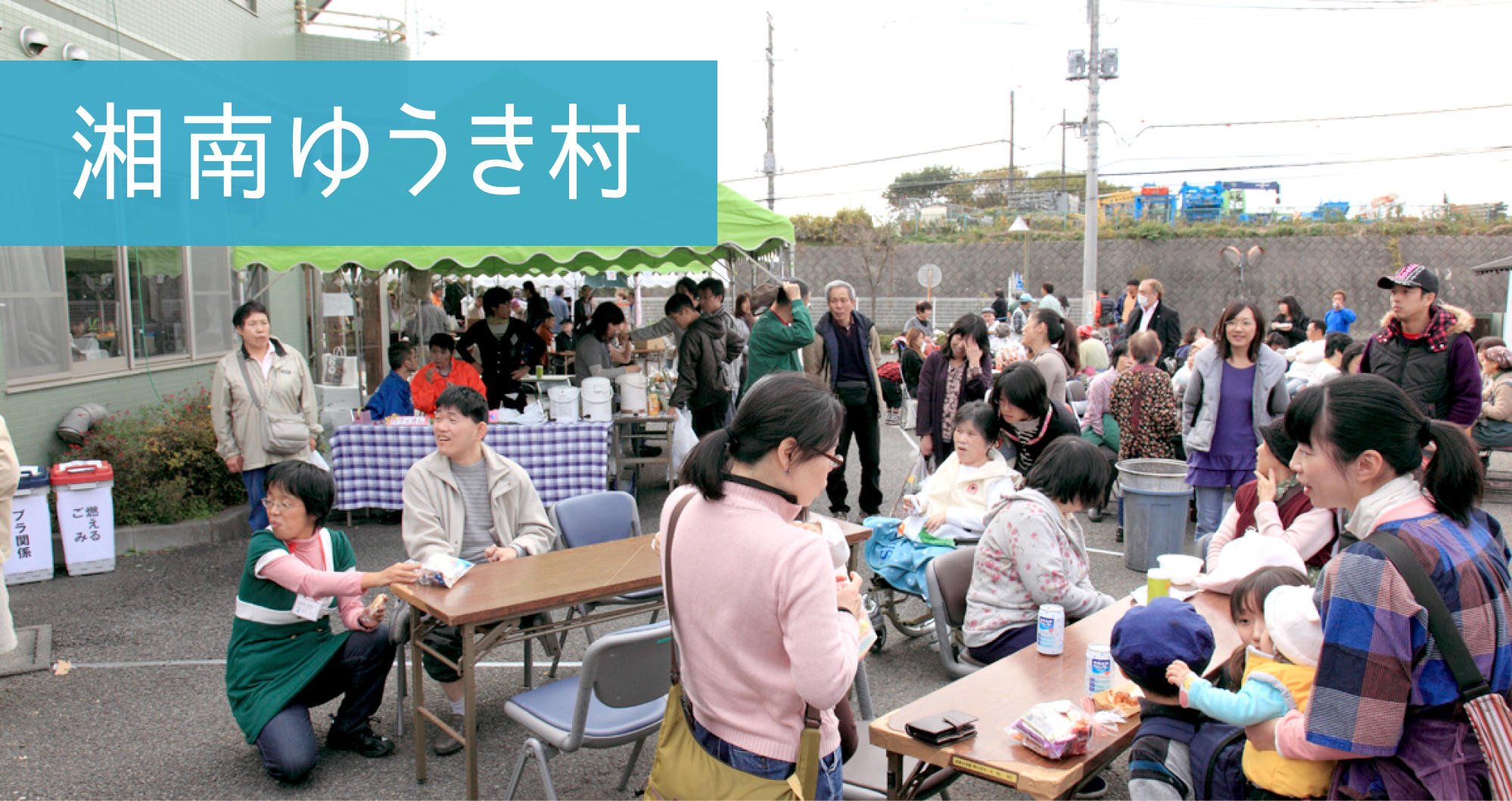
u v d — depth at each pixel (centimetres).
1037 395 476
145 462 668
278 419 587
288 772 332
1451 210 3131
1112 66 1944
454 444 391
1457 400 520
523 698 308
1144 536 597
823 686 169
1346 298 3081
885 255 3494
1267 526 358
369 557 638
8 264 651
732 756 182
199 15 962
